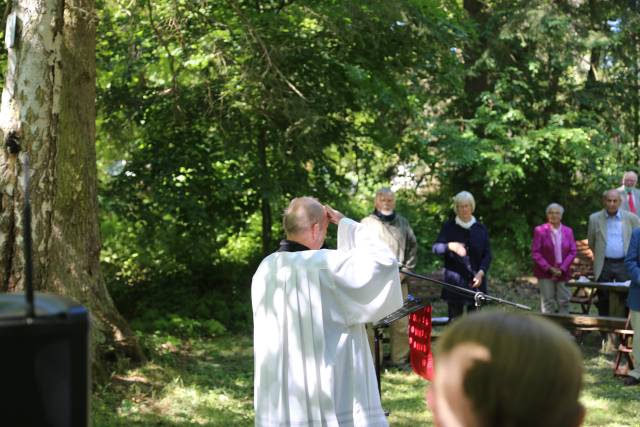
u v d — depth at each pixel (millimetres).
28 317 988
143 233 10375
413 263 7426
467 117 16188
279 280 3549
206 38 9141
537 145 14961
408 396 6453
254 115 9914
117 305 9750
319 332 3469
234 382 6754
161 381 6457
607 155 15289
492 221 16156
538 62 15367
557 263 9078
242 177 10031
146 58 9758
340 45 10289
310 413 3438
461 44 11281
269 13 9602
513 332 935
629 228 9219
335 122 10633
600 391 6789
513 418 910
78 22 6219
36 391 976
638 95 16391
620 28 15438
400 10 9469
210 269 10883
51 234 5898
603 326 8023
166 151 10125
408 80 11648
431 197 16703
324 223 3715
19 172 5766
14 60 5727
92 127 6480
